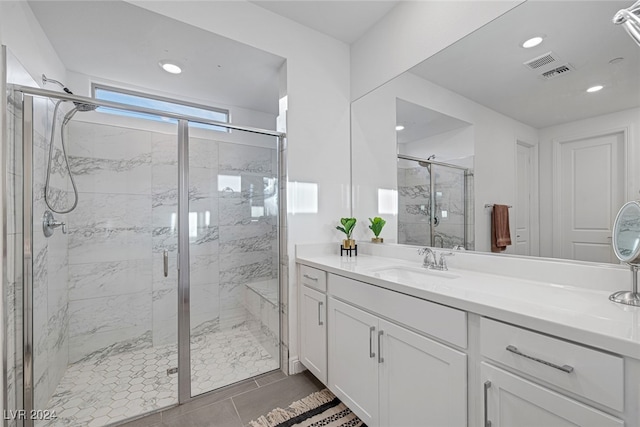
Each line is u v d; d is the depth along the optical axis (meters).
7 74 1.24
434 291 1.07
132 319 1.92
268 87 2.57
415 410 1.13
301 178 2.11
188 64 2.14
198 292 2.06
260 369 2.02
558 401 0.74
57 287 1.66
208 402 1.67
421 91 1.81
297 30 2.12
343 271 1.55
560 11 1.21
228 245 2.16
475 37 1.51
